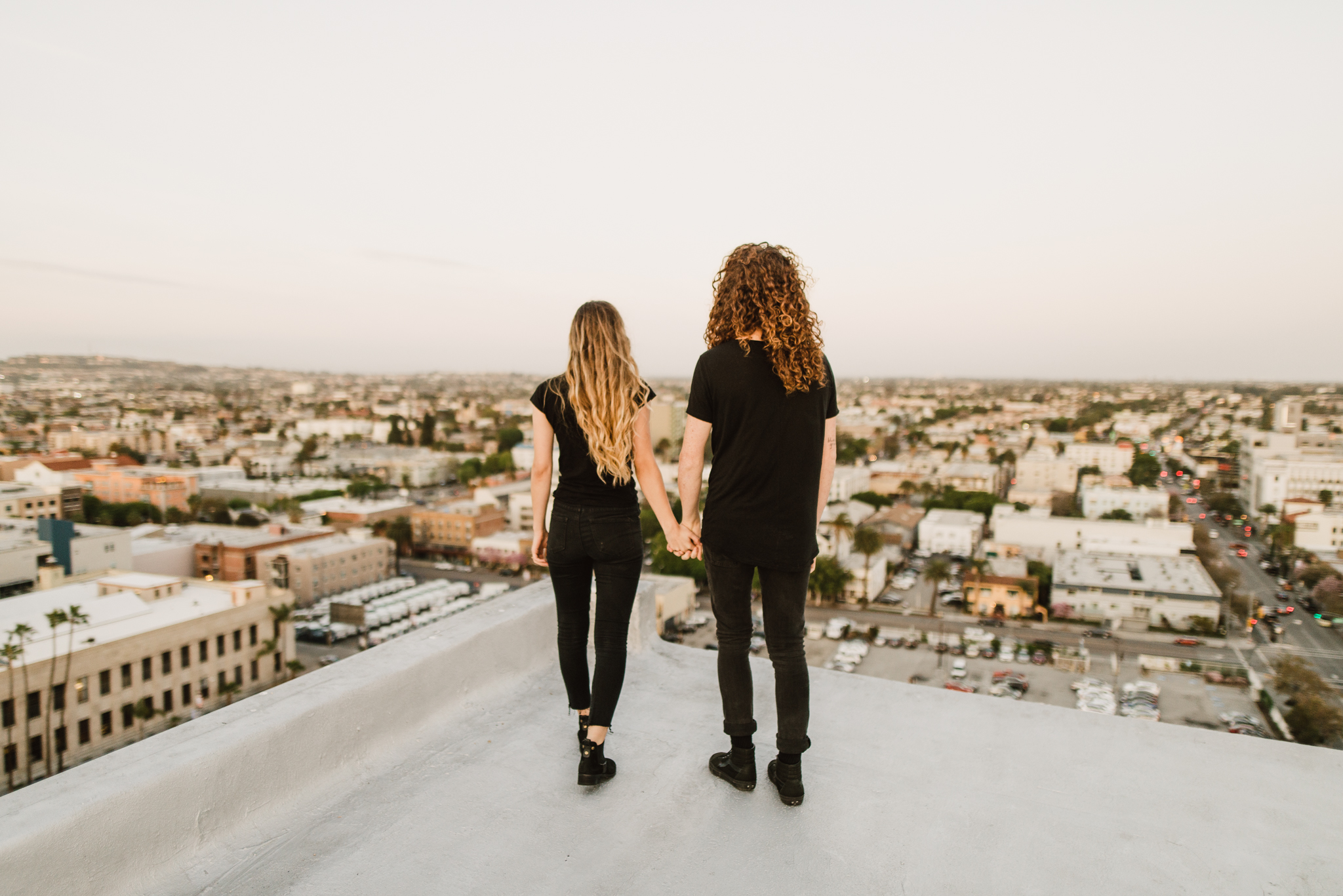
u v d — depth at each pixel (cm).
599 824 215
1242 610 5509
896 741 269
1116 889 192
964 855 204
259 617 3459
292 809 214
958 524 7838
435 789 232
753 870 196
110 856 169
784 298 209
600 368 225
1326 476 9744
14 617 3059
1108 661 4625
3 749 2531
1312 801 233
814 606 5931
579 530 233
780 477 213
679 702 304
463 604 6006
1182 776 247
